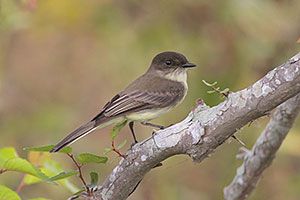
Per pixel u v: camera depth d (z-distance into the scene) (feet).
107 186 23.13
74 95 48.73
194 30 44.57
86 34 48.73
